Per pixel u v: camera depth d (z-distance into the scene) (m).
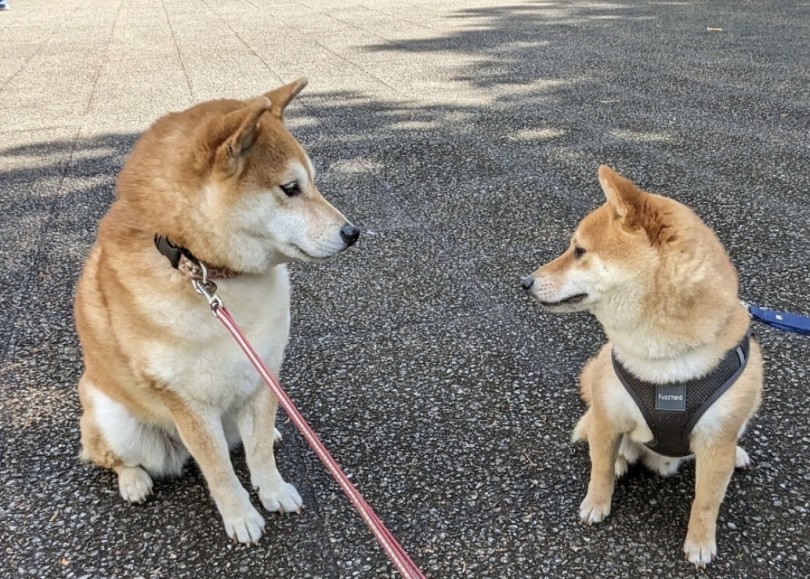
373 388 1.08
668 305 0.75
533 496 0.87
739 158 1.87
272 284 0.83
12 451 0.98
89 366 0.87
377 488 0.89
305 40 3.94
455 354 1.15
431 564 0.78
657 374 0.76
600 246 0.79
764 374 1.05
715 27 3.64
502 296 1.31
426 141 2.14
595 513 0.82
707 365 0.75
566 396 1.04
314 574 0.78
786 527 0.80
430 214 1.66
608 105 2.40
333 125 2.35
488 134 2.18
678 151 1.95
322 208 0.82
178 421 0.82
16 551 0.82
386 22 4.39
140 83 3.07
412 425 1.00
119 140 2.28
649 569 0.76
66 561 0.80
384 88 2.78
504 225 1.58
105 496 0.90
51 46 4.13
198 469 0.95
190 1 6.00
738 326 0.76
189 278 0.77
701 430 0.76
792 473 0.88
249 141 0.75
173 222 0.76
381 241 1.54
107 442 0.87
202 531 0.84
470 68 3.03
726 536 0.80
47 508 0.88
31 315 1.31
